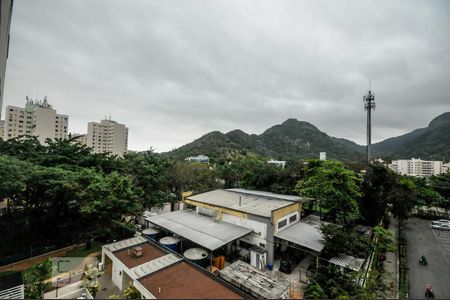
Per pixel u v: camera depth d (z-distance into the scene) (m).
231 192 34.06
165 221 26.39
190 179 40.62
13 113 67.00
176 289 13.46
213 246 19.48
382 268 20.95
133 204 25.52
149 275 15.01
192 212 30.09
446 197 43.00
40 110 70.88
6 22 12.05
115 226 24.98
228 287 13.75
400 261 23.08
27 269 20.23
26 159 26.53
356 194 25.77
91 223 25.11
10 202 24.36
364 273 17.83
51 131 73.19
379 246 24.16
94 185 22.88
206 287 13.77
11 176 19.66
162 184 36.50
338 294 14.31
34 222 25.39
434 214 40.81
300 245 20.41
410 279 20.30
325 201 26.02
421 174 109.25
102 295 16.06
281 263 20.39
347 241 19.28
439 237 31.17
